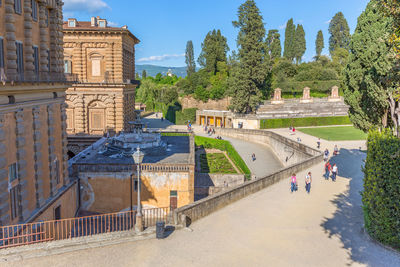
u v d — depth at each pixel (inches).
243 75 2955.2
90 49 2038.6
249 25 2883.9
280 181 1211.9
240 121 3048.7
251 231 750.5
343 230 765.3
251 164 2057.1
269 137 2551.7
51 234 916.6
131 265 584.4
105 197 1154.0
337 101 3727.9
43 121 922.1
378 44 946.7
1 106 692.7
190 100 3954.2
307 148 1798.7
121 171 1137.4
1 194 698.2
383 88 941.2
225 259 617.6
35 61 903.7
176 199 1143.0
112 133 2066.9
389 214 663.8
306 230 762.8
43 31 938.7
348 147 2060.8
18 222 781.3
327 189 1121.4
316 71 4303.6
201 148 2439.7
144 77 6909.5
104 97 2047.2
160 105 4953.3
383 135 713.6
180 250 647.1
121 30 2010.3
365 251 660.7
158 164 1127.6
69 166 1160.8
